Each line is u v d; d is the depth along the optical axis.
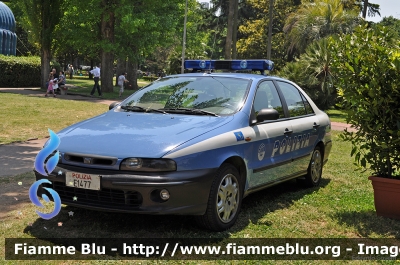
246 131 5.01
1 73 29.17
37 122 12.77
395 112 5.10
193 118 5.00
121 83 27.12
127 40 29.80
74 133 4.72
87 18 26.91
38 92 26.27
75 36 28.47
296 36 33.28
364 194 6.39
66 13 29.22
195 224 4.82
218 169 4.53
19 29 46.19
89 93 27.77
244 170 4.97
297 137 6.02
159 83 6.00
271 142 5.41
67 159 4.36
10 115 13.96
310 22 32.56
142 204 4.09
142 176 4.08
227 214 4.68
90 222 4.80
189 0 35.03
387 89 5.04
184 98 5.46
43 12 28.56
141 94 5.83
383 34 5.30
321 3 32.72
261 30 51.62
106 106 18.88
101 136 4.53
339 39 5.45
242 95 5.40
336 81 5.56
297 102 6.49
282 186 6.79
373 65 5.11
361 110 5.25
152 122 4.87
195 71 6.80
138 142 4.32
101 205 4.21
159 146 4.24
